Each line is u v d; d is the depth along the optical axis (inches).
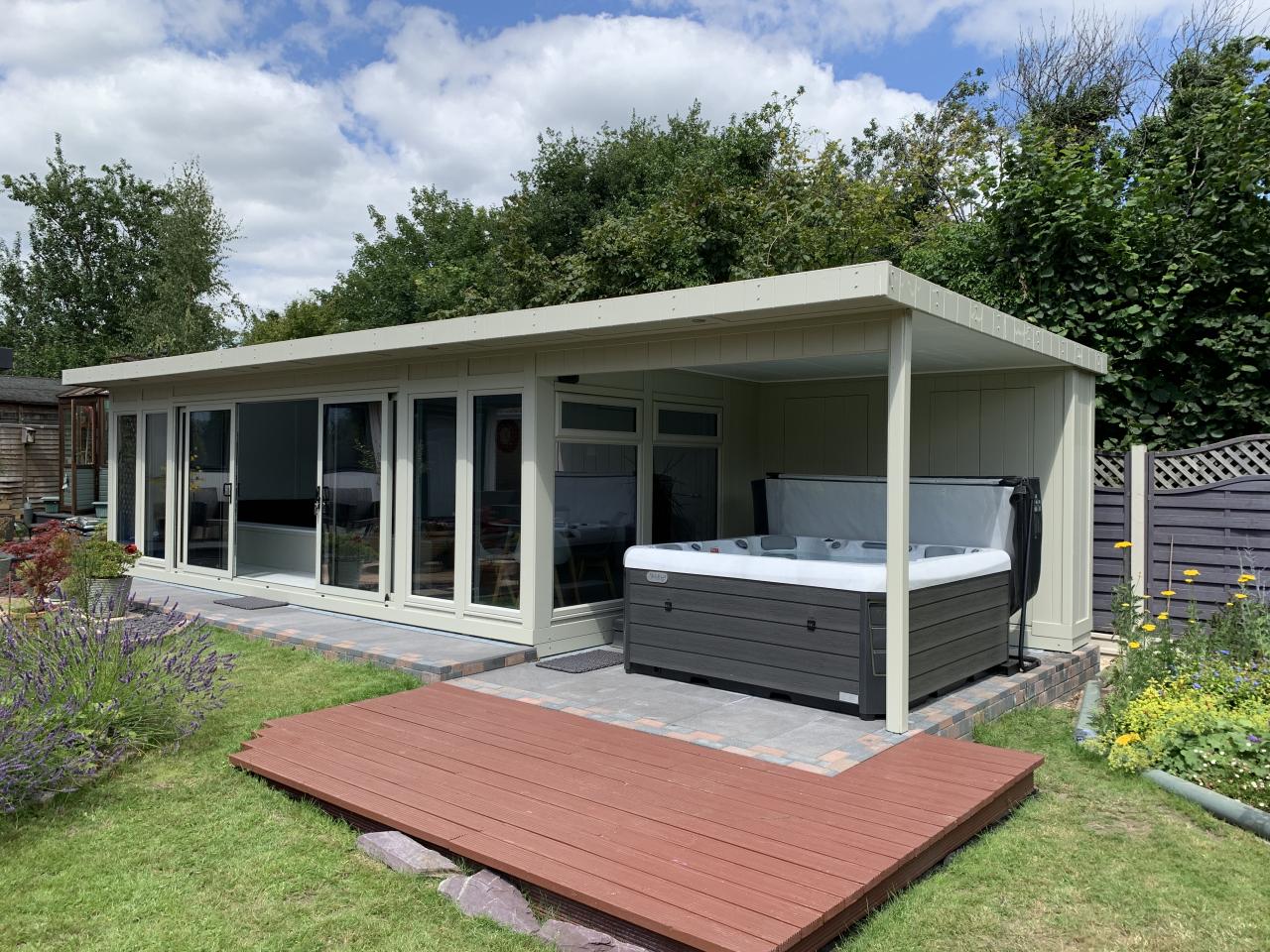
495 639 245.6
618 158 804.0
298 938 105.4
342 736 167.5
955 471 268.5
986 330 190.7
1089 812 148.4
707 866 111.9
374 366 280.7
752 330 191.0
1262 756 153.1
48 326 1185.4
